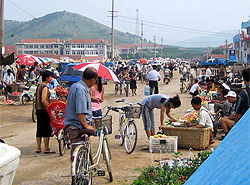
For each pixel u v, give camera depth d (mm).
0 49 17516
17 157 4078
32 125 11328
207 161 2785
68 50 130375
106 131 5793
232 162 2438
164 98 7906
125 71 21031
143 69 32844
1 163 3637
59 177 5898
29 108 15188
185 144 7766
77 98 4781
